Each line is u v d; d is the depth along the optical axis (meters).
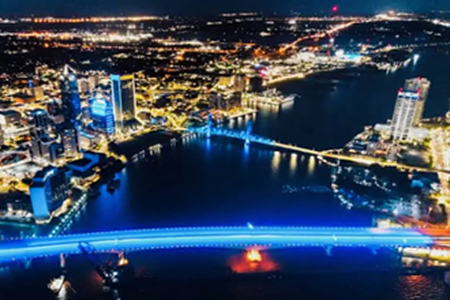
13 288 174.88
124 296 171.25
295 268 189.38
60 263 189.50
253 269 188.12
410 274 186.62
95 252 185.88
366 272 187.12
